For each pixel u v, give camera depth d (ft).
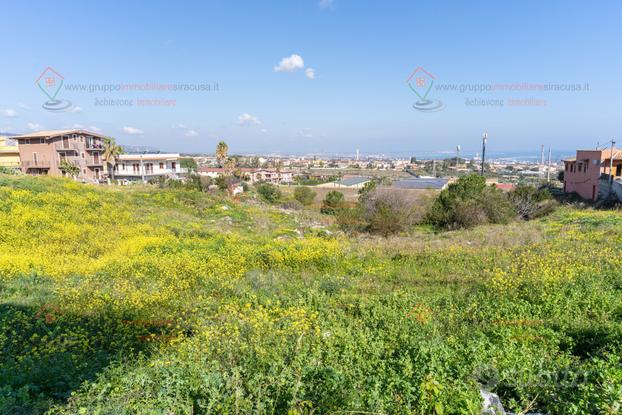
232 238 51.62
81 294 27.71
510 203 78.74
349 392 12.39
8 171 83.66
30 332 21.88
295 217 80.89
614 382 12.93
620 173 95.66
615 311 23.03
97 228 50.11
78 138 135.33
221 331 19.88
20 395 13.96
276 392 12.78
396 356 17.25
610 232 47.73
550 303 24.31
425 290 30.12
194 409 12.67
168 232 52.44
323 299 27.45
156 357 17.94
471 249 42.98
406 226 67.67
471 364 15.39
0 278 31.53
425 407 11.78
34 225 46.62
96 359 18.61
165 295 28.50
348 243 50.11
